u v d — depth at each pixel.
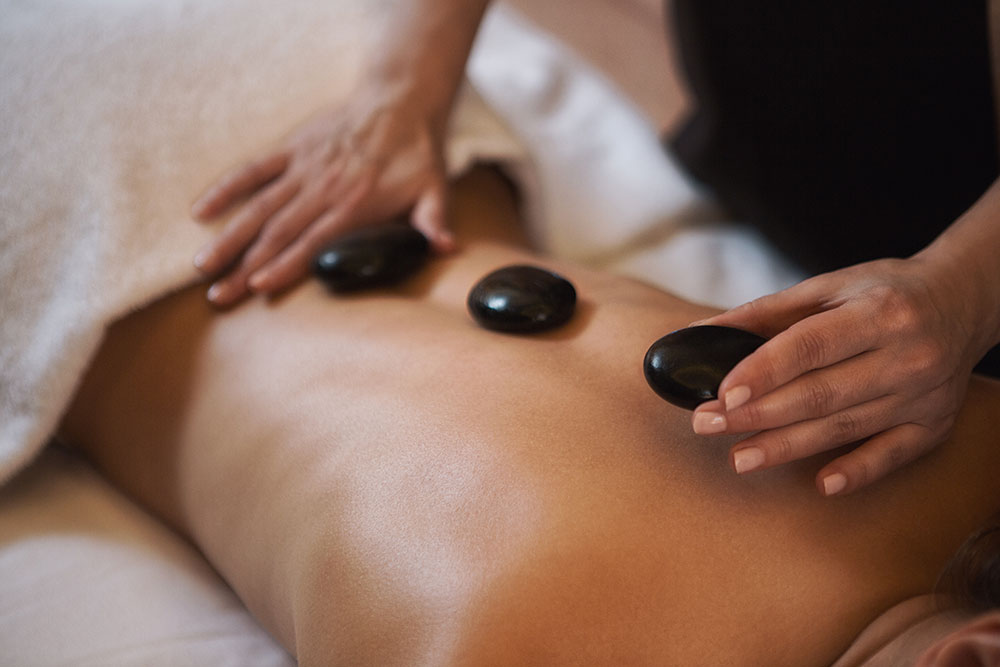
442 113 0.91
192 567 0.72
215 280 0.79
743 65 0.97
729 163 1.02
